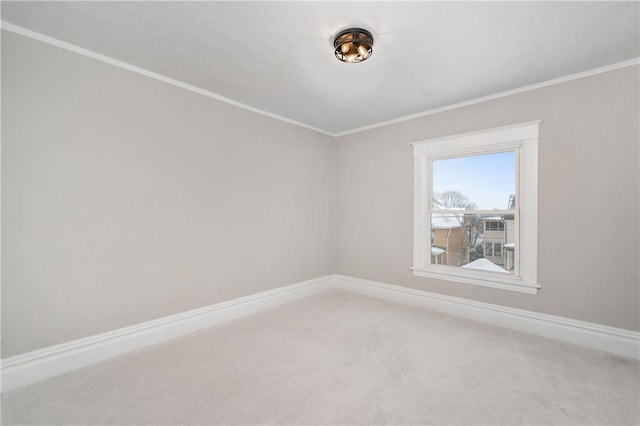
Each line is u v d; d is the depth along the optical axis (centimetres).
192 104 277
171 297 263
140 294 244
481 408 167
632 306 227
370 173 395
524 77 256
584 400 174
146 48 214
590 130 243
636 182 226
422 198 346
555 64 233
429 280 339
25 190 192
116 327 230
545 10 171
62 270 206
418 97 301
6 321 186
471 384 190
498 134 287
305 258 394
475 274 306
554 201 259
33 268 195
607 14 174
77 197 213
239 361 219
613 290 234
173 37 201
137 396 177
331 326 287
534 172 268
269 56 224
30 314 194
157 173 254
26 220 193
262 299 338
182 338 260
